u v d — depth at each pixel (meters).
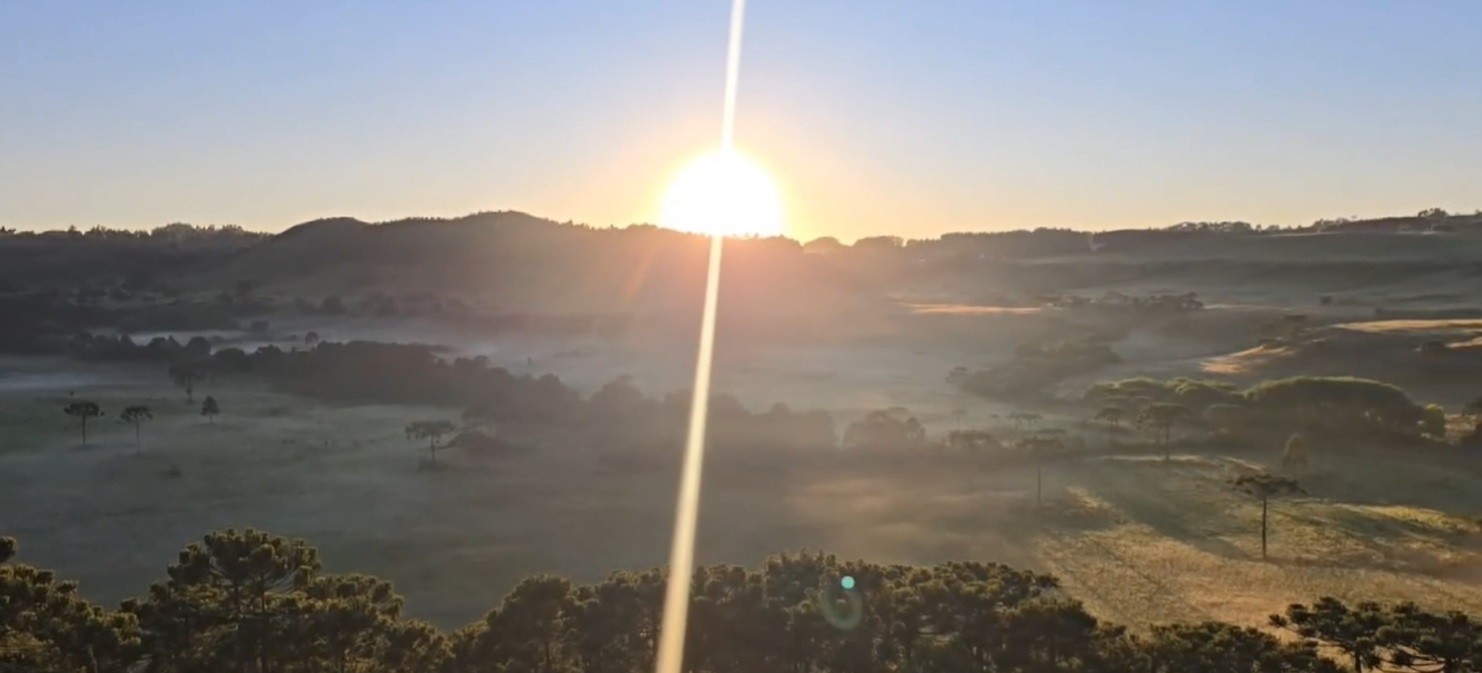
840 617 34.06
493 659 33.50
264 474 78.31
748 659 33.75
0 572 31.23
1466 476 73.19
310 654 33.03
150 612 33.44
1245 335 152.88
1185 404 95.00
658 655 33.72
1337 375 114.44
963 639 33.00
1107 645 32.31
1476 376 108.38
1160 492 69.75
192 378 123.94
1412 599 47.88
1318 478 73.00
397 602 37.03
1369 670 34.16
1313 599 48.16
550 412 99.62
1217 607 47.44
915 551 58.00
